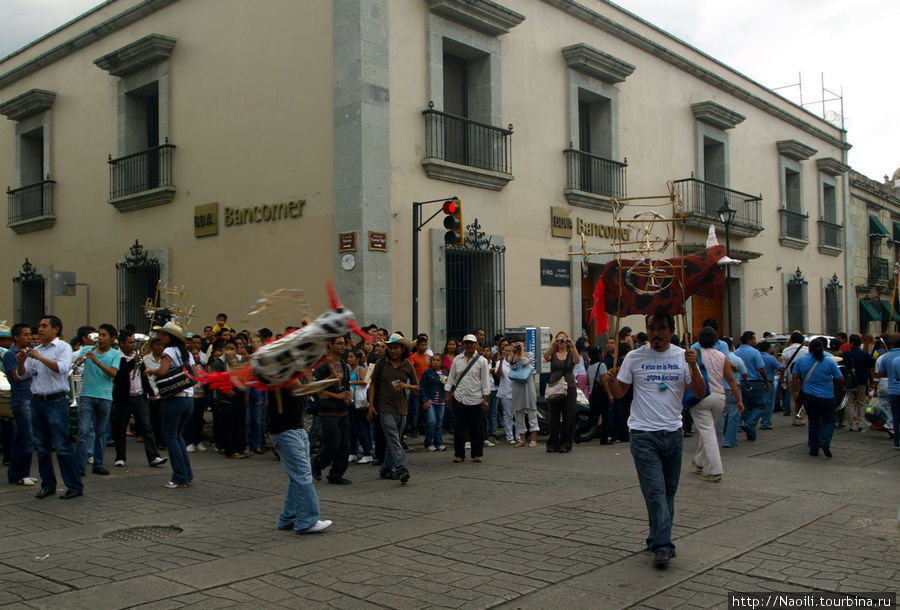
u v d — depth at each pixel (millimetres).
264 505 7629
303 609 4570
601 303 6906
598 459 10695
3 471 9617
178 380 8422
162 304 16203
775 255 25156
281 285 13992
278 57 14234
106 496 8070
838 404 13820
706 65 22328
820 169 28125
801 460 10406
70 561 5578
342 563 5527
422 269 13875
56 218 19312
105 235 17828
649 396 5699
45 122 19688
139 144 17547
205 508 7477
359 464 10602
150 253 16562
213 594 4836
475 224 14859
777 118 25625
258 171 14500
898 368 11531
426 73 14133
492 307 15164
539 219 16359
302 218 13695
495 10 14922
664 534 5430
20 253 20609
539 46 16578
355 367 10836
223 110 15195
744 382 12328
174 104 16188
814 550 5820
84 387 9141
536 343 14219
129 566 5445
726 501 7676
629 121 19016
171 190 15961
